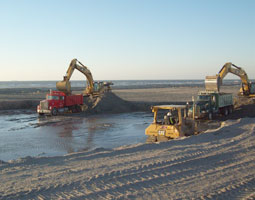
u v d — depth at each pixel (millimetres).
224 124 18125
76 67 33281
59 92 30312
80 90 80812
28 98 50562
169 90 78312
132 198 6391
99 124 23141
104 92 37656
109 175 7891
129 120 25688
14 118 27344
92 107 33156
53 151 13734
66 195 6496
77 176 7793
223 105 25562
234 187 7090
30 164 9008
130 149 11148
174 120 14727
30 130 20156
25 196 6406
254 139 13164
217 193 6695
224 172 8312
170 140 12883
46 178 7625
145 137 17391
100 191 6758
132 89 89500
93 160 9523
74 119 26453
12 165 8859
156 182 7426
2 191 6672
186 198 6395
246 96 33031
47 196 6422
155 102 40312
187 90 76812
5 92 71500
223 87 95188
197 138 13414
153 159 9594
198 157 9953
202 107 23047
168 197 6449
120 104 35156
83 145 15094
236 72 30703
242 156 10148
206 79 26094
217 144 12086
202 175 8031
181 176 7926
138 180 7547
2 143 15617
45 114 30047
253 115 25344
